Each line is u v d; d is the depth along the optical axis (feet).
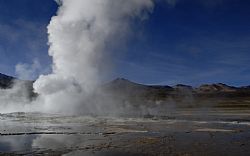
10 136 72.95
